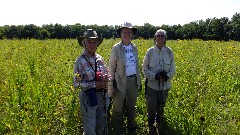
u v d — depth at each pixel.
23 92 2.90
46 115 2.53
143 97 3.62
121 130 3.03
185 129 2.79
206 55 5.72
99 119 2.50
